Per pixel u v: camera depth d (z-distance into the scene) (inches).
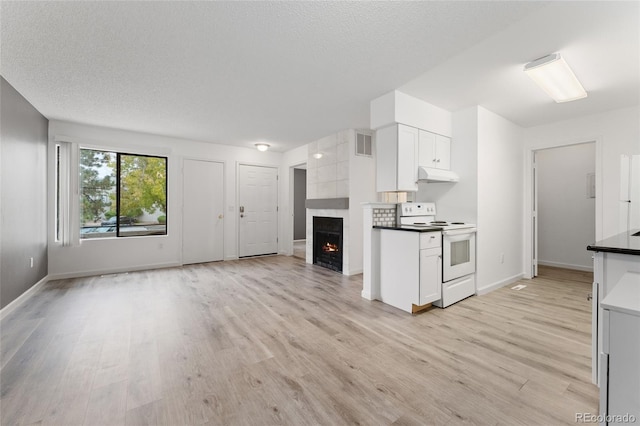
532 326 98.8
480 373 70.8
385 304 122.8
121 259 182.1
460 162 141.6
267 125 171.5
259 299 128.9
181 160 204.8
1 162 107.3
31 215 134.1
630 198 134.5
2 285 108.1
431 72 102.7
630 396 36.9
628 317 36.9
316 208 201.2
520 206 166.2
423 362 76.0
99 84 112.7
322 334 93.2
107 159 180.5
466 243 130.4
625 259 59.1
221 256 223.3
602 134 143.0
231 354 80.3
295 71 102.1
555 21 73.6
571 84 103.9
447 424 54.0
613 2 66.3
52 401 60.3
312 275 175.6
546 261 203.9
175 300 126.9
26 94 122.2
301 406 59.2
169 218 199.8
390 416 56.2
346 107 139.6
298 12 70.4
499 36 80.7
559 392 63.3
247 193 237.5
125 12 70.1
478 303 123.3
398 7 68.6
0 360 76.8
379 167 129.9
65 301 124.7
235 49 87.5
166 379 68.4
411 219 139.1
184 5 67.7
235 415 56.6
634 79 106.7
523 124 163.6
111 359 77.4
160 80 109.3
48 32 78.2
